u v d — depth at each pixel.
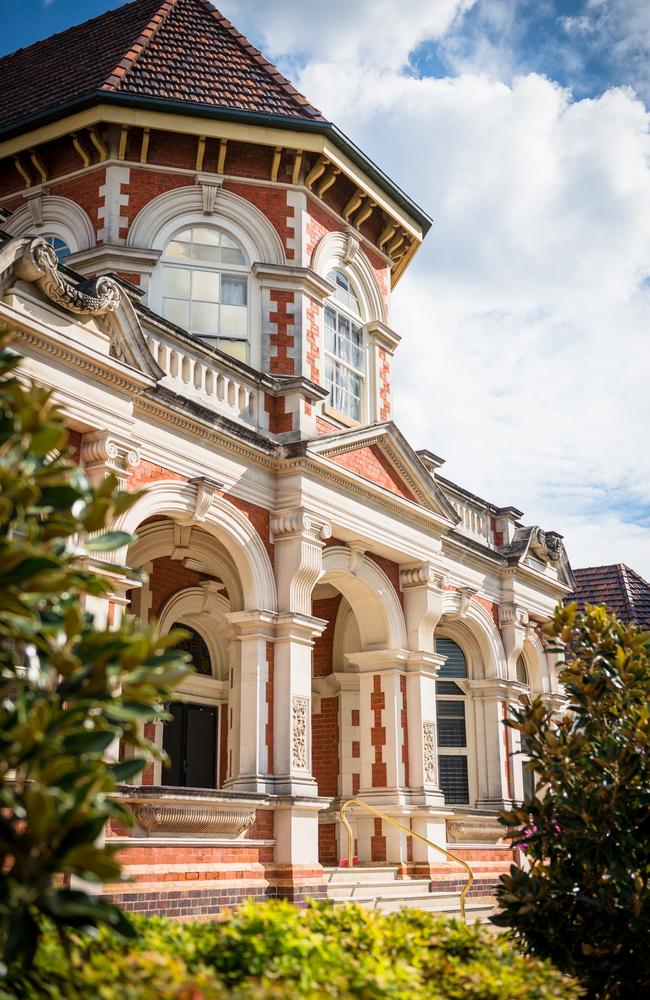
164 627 16.14
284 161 17.41
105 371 11.75
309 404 15.11
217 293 16.88
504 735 19.69
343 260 18.42
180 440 13.16
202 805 12.26
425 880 15.84
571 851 9.00
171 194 16.92
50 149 17.19
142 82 17.25
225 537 13.87
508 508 20.94
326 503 14.97
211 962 5.58
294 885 13.17
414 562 17.25
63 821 4.75
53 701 5.27
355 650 19.08
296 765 13.73
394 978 5.29
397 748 16.39
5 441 5.42
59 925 5.01
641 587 28.22
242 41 19.30
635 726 9.29
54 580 5.23
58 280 11.16
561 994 6.04
